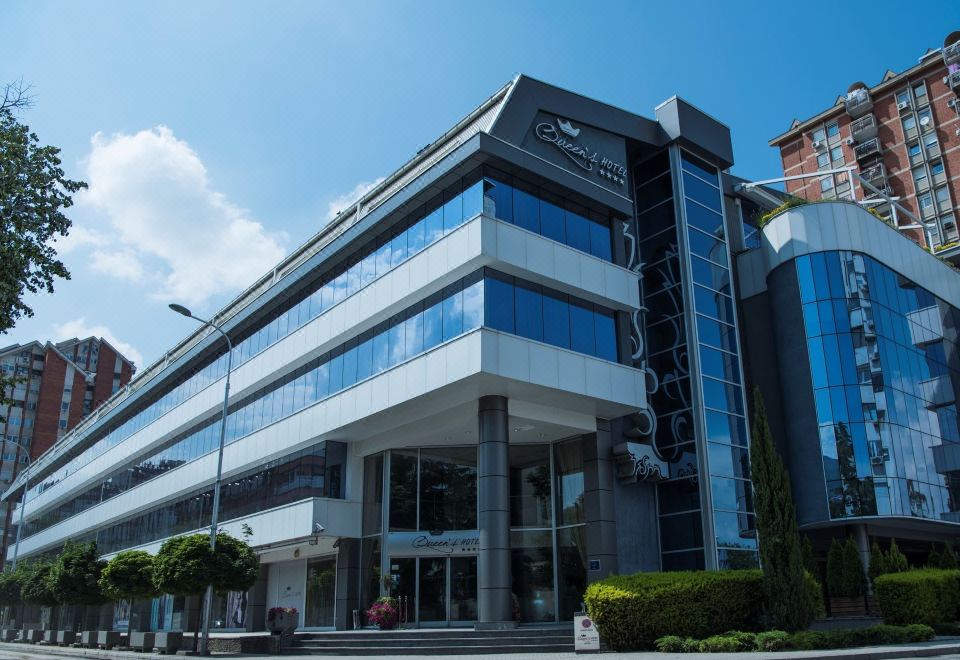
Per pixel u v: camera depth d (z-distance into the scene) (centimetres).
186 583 2656
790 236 3425
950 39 7000
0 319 1655
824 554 3369
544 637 2183
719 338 3203
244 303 4303
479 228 2473
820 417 3173
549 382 2519
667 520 2956
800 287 3344
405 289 2755
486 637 2262
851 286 3288
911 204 6956
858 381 3170
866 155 7288
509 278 2548
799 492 3189
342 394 3017
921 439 3331
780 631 1820
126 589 3325
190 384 4588
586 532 2772
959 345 3928
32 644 4584
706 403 3017
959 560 3709
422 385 2583
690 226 3266
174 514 4588
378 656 2261
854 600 2852
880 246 3512
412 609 2844
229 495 3884
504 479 2505
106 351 10819
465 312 2508
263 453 3538
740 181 3778
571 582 2767
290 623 2734
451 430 2884
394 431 3020
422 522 2967
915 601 2238
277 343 3600
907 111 7144
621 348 2864
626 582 2017
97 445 6212
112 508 5572
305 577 3441
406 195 2794
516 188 2656
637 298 2952
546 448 2988
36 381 10300
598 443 2839
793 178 3594
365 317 2948
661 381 3138
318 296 3359
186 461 4462
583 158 3011
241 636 2920
